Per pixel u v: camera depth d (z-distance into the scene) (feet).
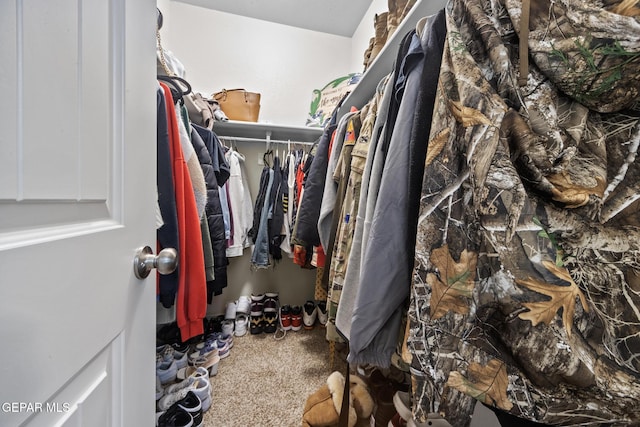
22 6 0.83
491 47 1.34
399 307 1.72
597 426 0.99
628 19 1.16
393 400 2.86
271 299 6.36
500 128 1.21
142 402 1.59
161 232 2.30
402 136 1.67
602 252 1.24
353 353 1.70
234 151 5.85
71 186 1.04
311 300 7.09
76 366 1.05
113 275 1.30
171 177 2.35
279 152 6.68
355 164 2.60
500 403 1.05
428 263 1.35
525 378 1.04
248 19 6.50
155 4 1.70
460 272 1.26
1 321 0.77
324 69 7.02
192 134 3.63
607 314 1.15
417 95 1.65
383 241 1.66
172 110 2.45
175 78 2.93
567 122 1.34
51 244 0.94
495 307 1.13
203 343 4.99
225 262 4.26
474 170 1.21
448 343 1.23
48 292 0.93
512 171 1.16
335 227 3.08
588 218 1.26
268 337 5.80
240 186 5.64
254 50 6.56
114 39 1.31
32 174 0.87
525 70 1.33
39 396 0.88
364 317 1.67
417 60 1.69
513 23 1.36
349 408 2.76
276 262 6.77
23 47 0.83
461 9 1.53
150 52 1.64
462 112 1.30
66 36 1.00
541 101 1.32
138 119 1.51
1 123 0.78
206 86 6.28
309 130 5.84
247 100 5.67
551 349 1.00
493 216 1.14
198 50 6.19
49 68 0.93
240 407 3.74
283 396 3.96
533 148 1.24
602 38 1.21
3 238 0.78
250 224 6.21
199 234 2.63
